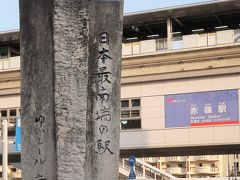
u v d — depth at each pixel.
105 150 8.58
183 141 25.33
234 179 51.28
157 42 27.47
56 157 7.73
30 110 8.21
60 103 7.79
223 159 110.69
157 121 26.06
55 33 7.88
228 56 24.92
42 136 8.03
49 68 8.04
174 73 25.89
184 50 25.75
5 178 23.48
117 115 8.77
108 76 8.74
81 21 7.99
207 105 25.09
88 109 8.57
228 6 26.78
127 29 30.38
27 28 8.39
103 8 8.84
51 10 8.09
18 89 29.09
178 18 28.44
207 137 24.86
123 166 32.75
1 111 29.42
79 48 7.95
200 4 26.72
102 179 8.49
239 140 24.28
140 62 26.62
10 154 29.08
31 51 8.30
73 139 7.78
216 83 25.05
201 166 109.94
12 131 29.06
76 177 7.72
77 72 7.91
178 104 25.70
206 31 30.38
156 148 26.14
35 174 8.03
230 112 24.59
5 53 32.94
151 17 28.28
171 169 110.00
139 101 26.61
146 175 37.66
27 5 8.44
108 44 8.79
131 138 26.42
